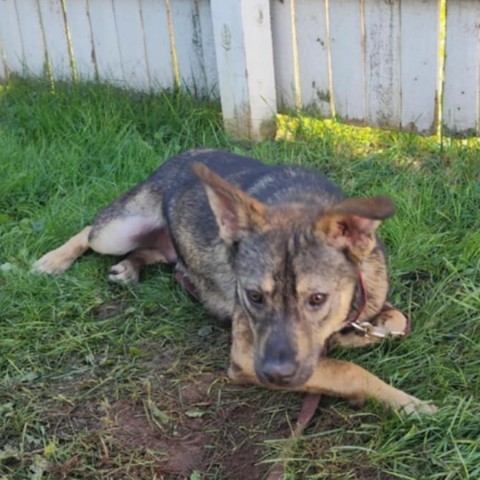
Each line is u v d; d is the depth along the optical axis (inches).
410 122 61.4
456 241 49.9
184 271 49.5
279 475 35.8
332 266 36.1
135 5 69.9
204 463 37.7
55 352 45.2
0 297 49.3
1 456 38.3
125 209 52.2
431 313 43.8
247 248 37.0
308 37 63.3
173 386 42.3
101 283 51.2
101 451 38.4
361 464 35.8
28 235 55.7
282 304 35.7
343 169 58.2
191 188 48.4
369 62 61.4
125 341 46.0
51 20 75.0
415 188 53.7
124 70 73.3
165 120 68.0
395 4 58.5
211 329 46.4
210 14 66.5
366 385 38.2
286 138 64.2
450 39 57.4
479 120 58.7
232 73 63.4
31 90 75.0
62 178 61.3
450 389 39.1
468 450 35.3
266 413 39.8
